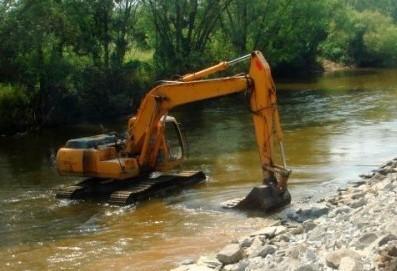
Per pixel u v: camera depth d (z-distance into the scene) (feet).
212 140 98.48
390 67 281.54
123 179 65.16
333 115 122.72
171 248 46.73
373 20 289.94
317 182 66.28
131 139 65.77
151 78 157.79
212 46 196.34
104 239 50.39
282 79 228.84
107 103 137.59
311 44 258.37
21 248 49.11
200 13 179.73
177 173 69.15
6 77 122.21
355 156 81.10
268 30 210.18
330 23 265.95
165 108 64.95
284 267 33.58
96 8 142.20
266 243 40.88
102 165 63.67
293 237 41.32
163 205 59.77
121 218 56.18
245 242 42.37
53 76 125.29
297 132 103.45
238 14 202.08
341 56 284.61
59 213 59.06
